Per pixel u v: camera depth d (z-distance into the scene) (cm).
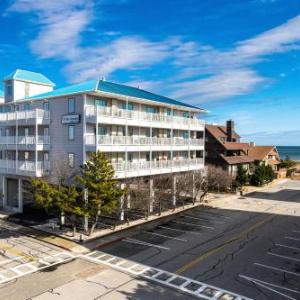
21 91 4419
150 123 4062
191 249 2716
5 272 2236
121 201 3550
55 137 3791
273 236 3106
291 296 1919
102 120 3425
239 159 6775
